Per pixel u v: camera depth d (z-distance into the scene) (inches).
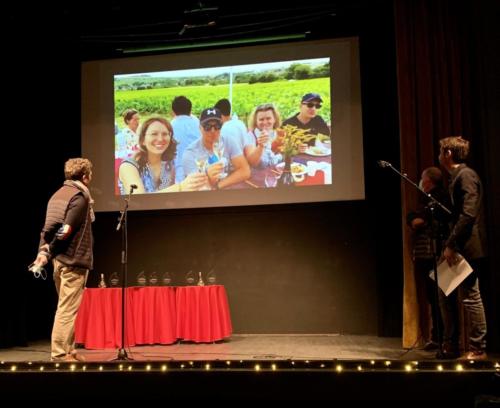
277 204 230.4
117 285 214.1
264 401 125.6
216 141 236.5
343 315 222.4
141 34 236.8
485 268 183.0
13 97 223.0
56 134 243.4
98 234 241.4
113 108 244.2
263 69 236.4
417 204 195.6
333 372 123.6
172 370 127.3
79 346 202.4
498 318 176.7
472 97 197.3
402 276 213.3
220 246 233.8
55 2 220.1
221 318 200.4
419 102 200.5
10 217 217.5
